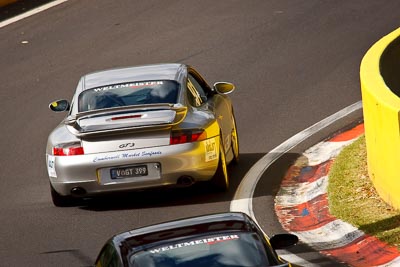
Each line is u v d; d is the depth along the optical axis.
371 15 68.25
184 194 38.69
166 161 36.25
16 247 34.94
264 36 65.88
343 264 29.44
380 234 30.97
